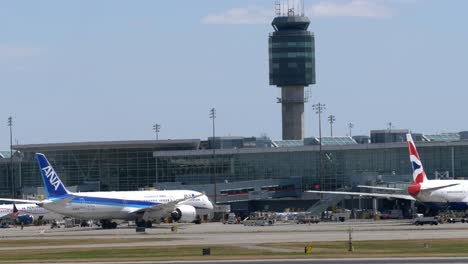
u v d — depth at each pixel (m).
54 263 163.25
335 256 164.00
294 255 168.00
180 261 160.62
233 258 163.50
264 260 158.88
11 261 169.88
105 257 174.88
